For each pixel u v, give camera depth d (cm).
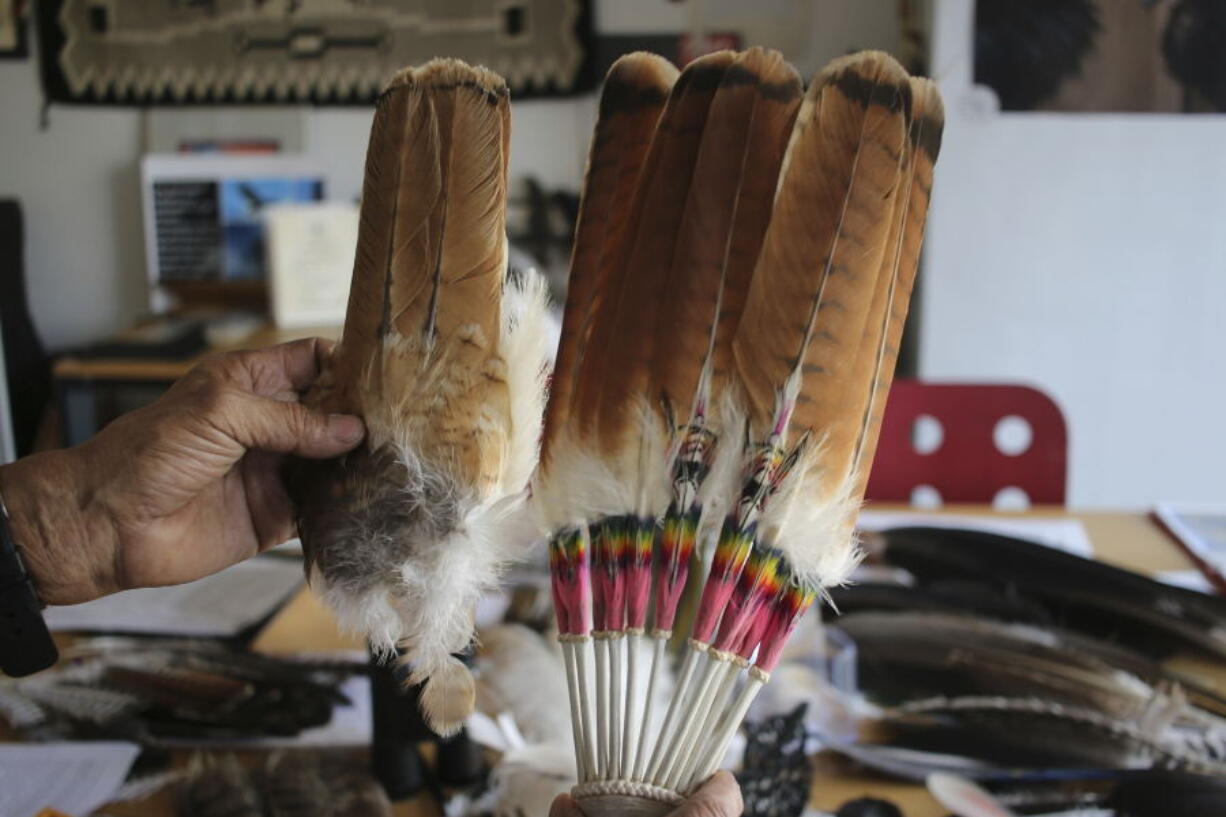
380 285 61
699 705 58
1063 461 178
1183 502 278
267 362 81
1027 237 261
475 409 60
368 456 61
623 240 62
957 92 253
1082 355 269
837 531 58
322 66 301
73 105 307
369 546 60
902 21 281
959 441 181
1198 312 263
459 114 59
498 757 99
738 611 57
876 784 94
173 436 73
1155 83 250
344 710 105
